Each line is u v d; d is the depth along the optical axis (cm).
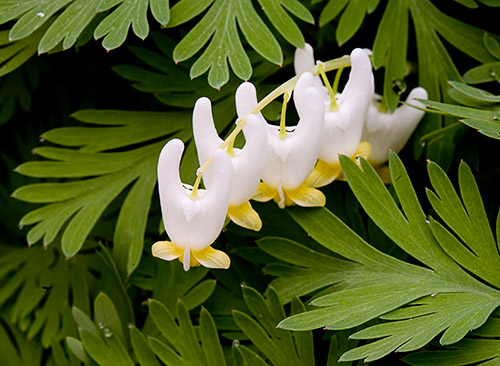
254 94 29
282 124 29
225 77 30
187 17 30
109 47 30
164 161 28
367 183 29
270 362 30
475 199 29
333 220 30
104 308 31
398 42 31
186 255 29
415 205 29
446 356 29
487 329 29
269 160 29
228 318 31
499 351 29
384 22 31
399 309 29
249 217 29
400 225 29
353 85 29
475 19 31
